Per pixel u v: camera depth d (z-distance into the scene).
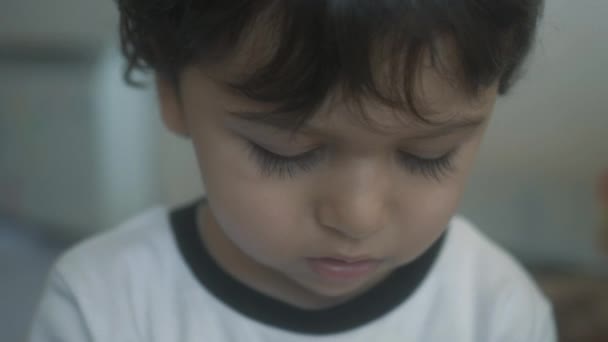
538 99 1.13
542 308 0.58
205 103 0.45
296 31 0.40
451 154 0.46
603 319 1.01
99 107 1.37
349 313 0.54
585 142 1.12
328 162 0.44
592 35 1.07
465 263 0.58
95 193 1.42
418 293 0.56
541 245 1.18
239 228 0.47
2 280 1.33
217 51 0.43
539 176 1.16
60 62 1.42
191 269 0.56
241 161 0.45
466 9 0.41
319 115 0.41
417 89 0.41
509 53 0.44
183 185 1.35
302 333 0.54
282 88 0.41
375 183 0.44
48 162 1.48
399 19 0.40
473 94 0.43
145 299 0.56
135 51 0.53
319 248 0.46
